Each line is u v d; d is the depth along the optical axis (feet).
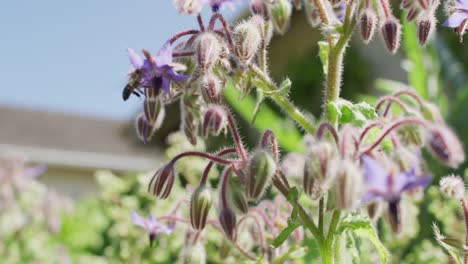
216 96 1.63
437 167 2.49
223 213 1.62
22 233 2.95
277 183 1.63
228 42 1.67
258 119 2.48
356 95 6.17
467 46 3.93
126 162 11.87
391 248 2.07
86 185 11.98
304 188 1.51
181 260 1.78
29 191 3.00
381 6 1.69
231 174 1.63
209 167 1.66
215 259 2.09
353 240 1.71
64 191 11.80
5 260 2.83
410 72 2.63
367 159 1.48
